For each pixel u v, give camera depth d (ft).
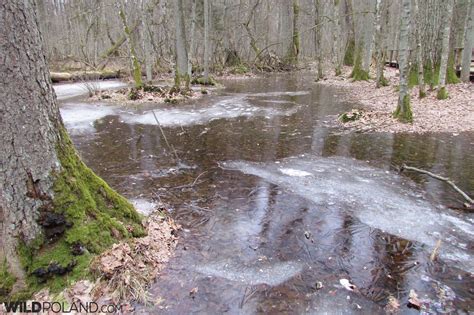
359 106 44.78
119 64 101.60
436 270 12.22
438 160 23.50
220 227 15.12
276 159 24.72
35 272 10.11
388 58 107.45
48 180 10.52
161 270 12.01
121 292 10.53
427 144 27.09
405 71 32.78
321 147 27.43
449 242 13.99
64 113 42.96
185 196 18.42
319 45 82.23
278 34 124.57
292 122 36.81
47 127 10.53
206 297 10.80
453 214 16.30
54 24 113.29
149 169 22.79
